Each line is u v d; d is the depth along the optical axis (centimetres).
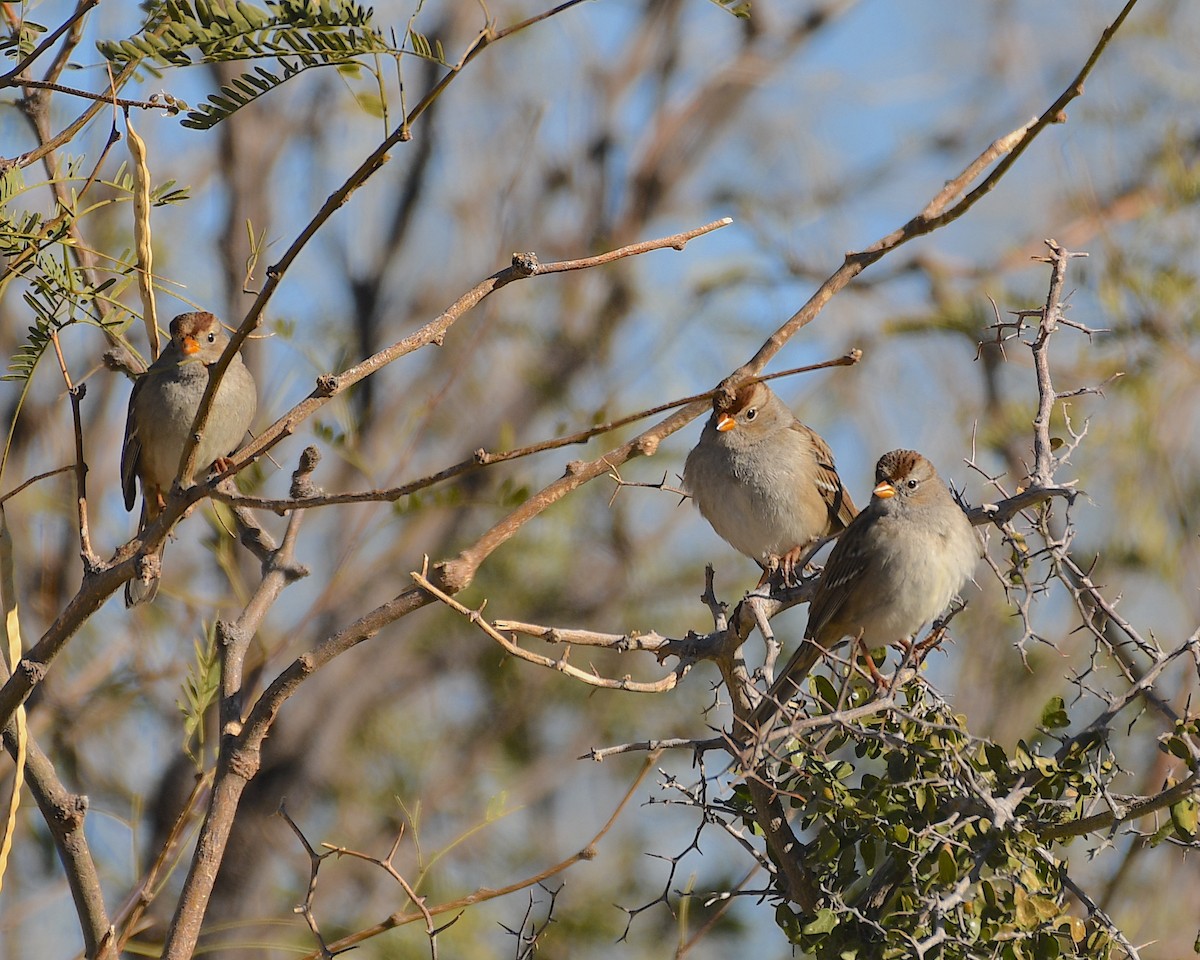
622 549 1658
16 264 575
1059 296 693
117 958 580
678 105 1973
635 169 1934
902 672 612
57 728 1237
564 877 1435
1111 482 1246
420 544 1650
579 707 1628
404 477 1544
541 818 1583
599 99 1934
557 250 1869
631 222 1905
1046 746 855
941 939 545
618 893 1401
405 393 1684
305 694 1603
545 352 1725
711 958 1161
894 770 594
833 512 1130
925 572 870
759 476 1083
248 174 1512
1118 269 1329
